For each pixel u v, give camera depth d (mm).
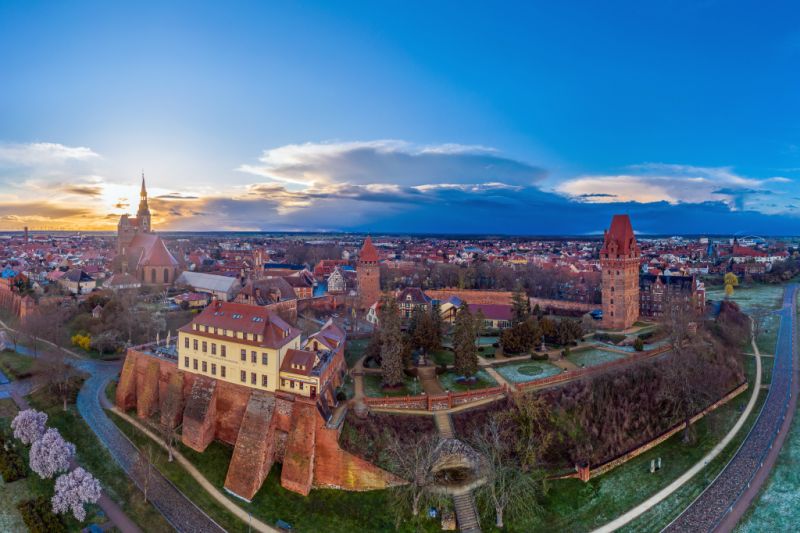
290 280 183000
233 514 73188
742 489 79438
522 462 78688
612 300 141625
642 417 96188
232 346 88750
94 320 141500
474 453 78750
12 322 165625
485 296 187375
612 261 140625
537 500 75375
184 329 94875
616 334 133750
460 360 99562
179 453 87250
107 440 90688
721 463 86875
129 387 102500
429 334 110188
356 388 96500
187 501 75562
